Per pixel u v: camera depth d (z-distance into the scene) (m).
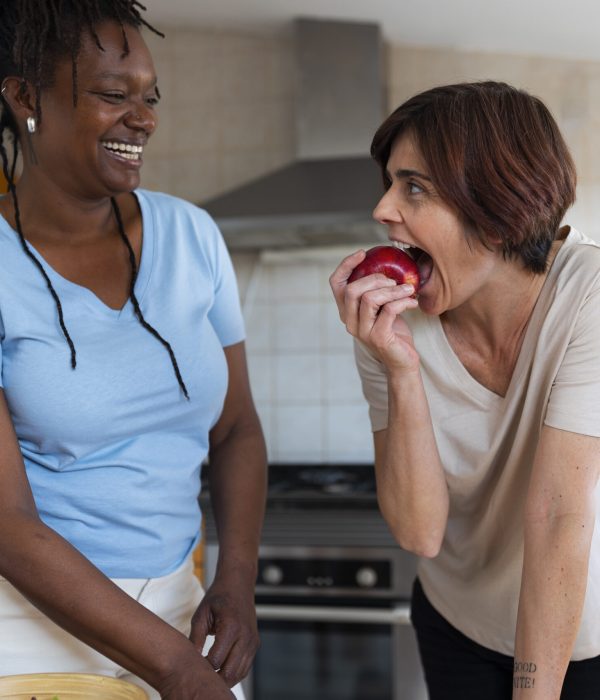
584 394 1.06
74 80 0.99
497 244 1.06
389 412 1.21
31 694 0.87
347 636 2.51
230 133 3.32
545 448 1.07
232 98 3.32
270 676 2.55
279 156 3.28
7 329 1.04
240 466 1.25
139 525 1.09
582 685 1.23
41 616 1.04
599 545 1.18
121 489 1.08
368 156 2.96
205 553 2.53
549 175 1.04
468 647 1.36
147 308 1.11
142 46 1.04
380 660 2.49
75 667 1.05
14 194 1.06
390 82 3.23
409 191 1.08
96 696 0.87
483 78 3.19
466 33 3.04
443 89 1.07
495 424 1.20
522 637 1.04
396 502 1.25
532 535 1.06
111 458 1.08
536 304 1.13
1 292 1.03
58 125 1.02
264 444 1.29
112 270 1.10
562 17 2.78
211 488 1.26
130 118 1.03
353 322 1.14
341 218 2.72
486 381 1.21
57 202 1.06
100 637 0.92
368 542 2.51
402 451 1.20
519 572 1.24
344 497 2.53
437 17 2.92
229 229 2.82
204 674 0.89
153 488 1.10
